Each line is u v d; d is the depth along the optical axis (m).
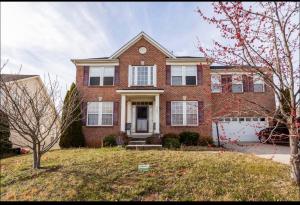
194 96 18.59
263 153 13.00
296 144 7.13
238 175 7.99
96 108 18.75
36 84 21.42
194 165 9.01
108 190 7.12
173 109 18.56
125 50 19.36
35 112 9.12
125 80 18.94
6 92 9.28
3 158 13.52
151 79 19.00
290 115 6.73
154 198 6.71
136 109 19.03
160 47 19.19
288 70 6.86
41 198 6.78
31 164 10.12
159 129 17.50
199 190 7.07
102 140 17.31
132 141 16.52
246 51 6.69
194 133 17.42
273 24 6.61
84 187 7.24
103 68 19.38
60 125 10.89
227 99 7.96
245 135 19.75
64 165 9.46
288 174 7.88
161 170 8.54
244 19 6.33
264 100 20.06
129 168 8.75
